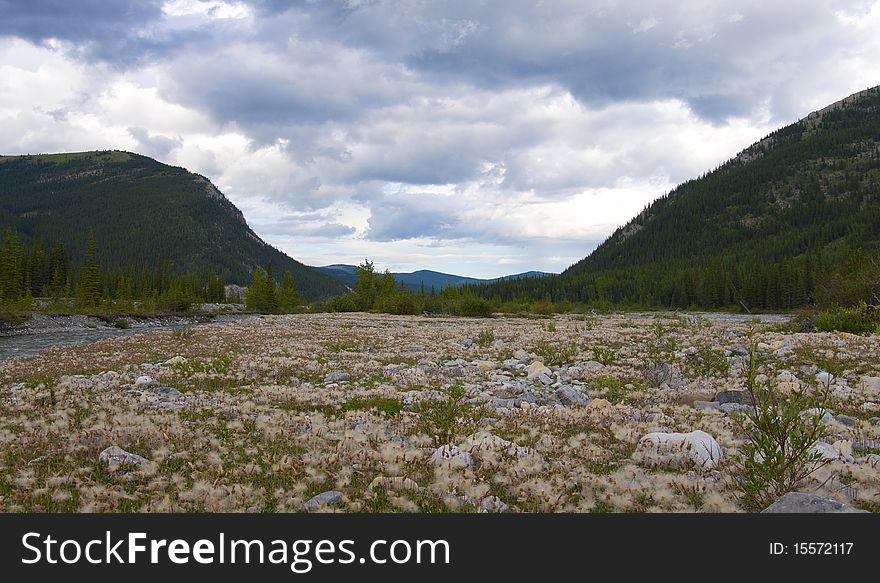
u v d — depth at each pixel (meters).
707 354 20.52
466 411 10.70
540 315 93.31
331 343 28.97
